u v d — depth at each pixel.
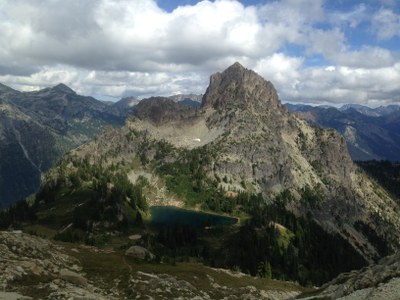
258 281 129.38
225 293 99.50
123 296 79.75
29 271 72.38
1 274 66.81
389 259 75.69
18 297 57.06
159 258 123.44
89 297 61.69
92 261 99.94
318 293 89.50
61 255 94.25
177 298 83.44
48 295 61.25
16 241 87.62
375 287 63.41
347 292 69.75
